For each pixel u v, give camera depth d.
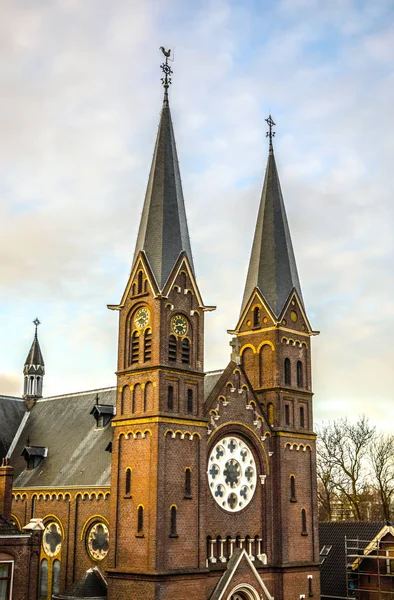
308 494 68.88
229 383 65.38
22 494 72.19
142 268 63.12
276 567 64.56
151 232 64.25
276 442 67.50
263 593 62.22
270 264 72.44
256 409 67.19
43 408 83.94
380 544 73.19
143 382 60.38
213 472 62.47
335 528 81.88
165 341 60.56
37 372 91.00
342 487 108.56
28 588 54.78
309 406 71.31
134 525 57.69
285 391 69.06
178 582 56.47
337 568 77.12
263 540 64.94
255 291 72.06
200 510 59.41
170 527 57.22
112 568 58.16
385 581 72.25
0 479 61.56
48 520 69.38
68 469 70.31
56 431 77.75
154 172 66.81
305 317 72.94
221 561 61.12
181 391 60.62
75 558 65.88
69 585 65.75
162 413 58.41
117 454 60.53
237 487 64.06
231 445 64.56
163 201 64.94
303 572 66.19
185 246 64.69
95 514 64.75
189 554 57.91
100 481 65.31
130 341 62.72
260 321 71.25
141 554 56.53
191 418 60.47
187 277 63.84
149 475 57.44
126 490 59.12
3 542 54.19
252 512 64.75
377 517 121.81
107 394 76.81
